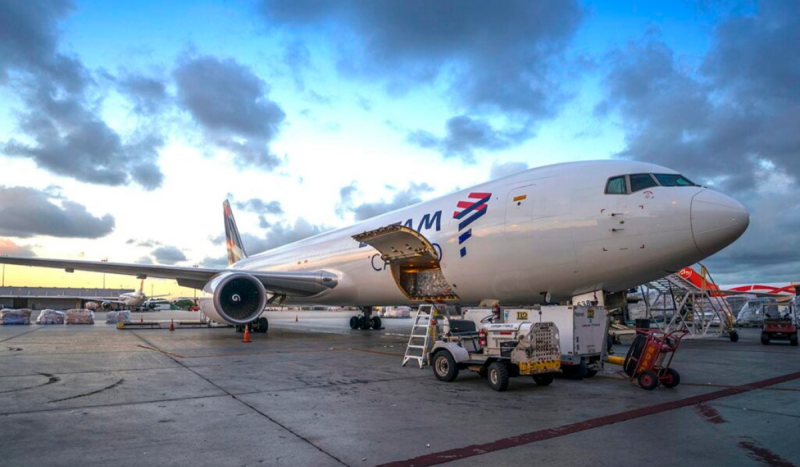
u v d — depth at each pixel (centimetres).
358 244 1741
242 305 1722
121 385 794
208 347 1447
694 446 484
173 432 521
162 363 1069
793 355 1377
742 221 923
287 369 998
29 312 3012
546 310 947
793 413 633
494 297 1277
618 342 1709
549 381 848
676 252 965
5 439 491
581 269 1072
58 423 555
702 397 741
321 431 530
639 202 1002
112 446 471
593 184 1080
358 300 1814
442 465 425
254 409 633
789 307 2286
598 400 716
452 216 1338
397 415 609
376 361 1143
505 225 1184
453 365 859
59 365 1025
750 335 2450
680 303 2116
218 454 450
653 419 598
